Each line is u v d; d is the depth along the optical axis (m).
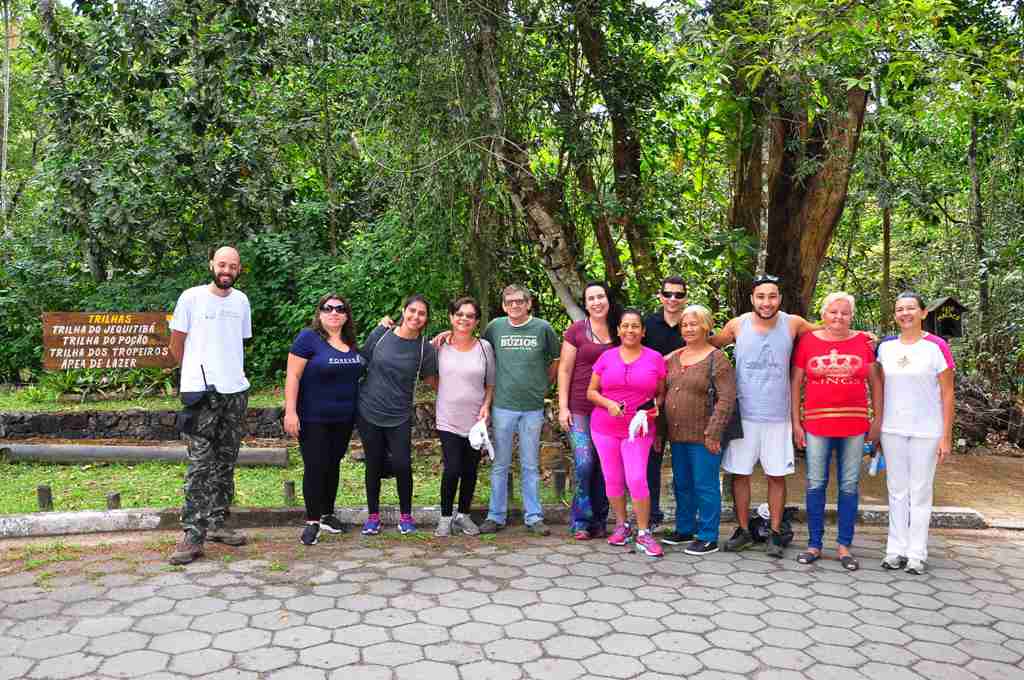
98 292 10.65
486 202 7.09
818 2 5.63
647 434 4.77
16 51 14.24
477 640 3.48
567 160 8.19
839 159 8.34
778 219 8.59
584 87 8.07
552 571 4.44
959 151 12.13
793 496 6.36
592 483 5.19
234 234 11.12
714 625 3.70
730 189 9.39
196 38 10.00
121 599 3.90
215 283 4.66
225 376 4.66
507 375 5.13
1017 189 11.79
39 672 3.12
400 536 5.11
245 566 4.43
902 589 4.25
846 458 4.64
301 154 11.69
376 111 7.30
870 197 11.65
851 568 4.56
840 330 4.62
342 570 4.39
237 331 4.77
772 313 4.74
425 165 6.81
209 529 4.82
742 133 7.85
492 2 7.02
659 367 4.81
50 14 10.31
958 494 6.67
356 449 7.35
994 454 8.61
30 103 13.90
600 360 4.89
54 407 8.34
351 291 9.64
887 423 4.62
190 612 3.75
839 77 7.15
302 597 3.96
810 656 3.39
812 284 8.68
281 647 3.38
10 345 11.20
